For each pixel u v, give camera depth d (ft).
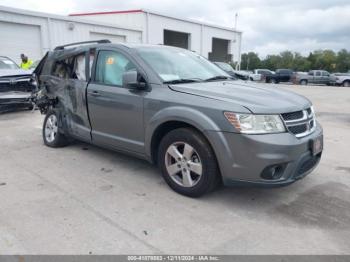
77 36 61.41
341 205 11.41
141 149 13.04
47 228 9.61
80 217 10.30
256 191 12.44
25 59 40.86
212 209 10.98
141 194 12.12
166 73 13.01
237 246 8.88
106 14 82.69
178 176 12.26
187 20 93.20
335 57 291.58
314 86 94.22
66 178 13.70
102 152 17.52
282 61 311.27
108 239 9.10
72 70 16.47
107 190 12.46
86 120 15.49
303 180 13.71
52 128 18.48
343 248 8.83
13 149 18.15
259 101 10.74
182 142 11.53
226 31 111.14
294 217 10.52
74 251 8.54
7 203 11.21
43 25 55.16
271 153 9.93
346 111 35.78
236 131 10.11
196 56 16.31
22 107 32.96
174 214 10.59
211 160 10.87
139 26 78.13
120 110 13.43
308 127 11.33
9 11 49.73
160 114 11.83
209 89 11.82
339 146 19.67
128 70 13.39
